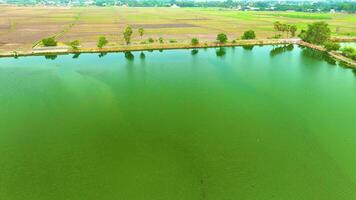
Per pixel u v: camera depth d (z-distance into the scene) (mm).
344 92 61562
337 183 34219
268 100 57250
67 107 53625
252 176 35469
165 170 36500
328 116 50281
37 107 53500
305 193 32812
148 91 61781
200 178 35188
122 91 61625
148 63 84125
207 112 52062
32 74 71562
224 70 77625
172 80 69125
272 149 40688
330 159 38375
